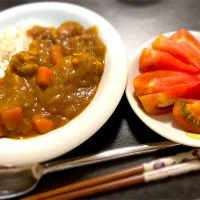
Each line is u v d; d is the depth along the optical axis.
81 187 0.30
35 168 0.32
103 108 0.33
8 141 0.32
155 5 0.48
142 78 0.35
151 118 0.34
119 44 0.38
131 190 0.31
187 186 0.31
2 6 0.50
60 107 0.35
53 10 0.44
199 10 0.47
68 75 0.36
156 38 0.39
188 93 0.33
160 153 0.33
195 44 0.38
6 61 0.40
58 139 0.31
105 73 0.37
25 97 0.35
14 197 0.31
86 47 0.40
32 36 0.43
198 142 0.31
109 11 0.48
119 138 0.35
